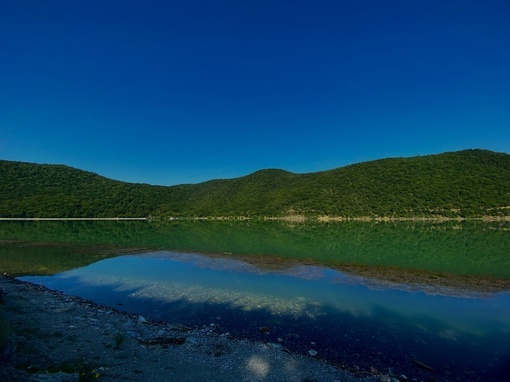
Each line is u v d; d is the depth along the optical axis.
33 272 21.25
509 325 11.99
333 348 10.12
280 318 12.86
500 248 33.16
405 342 10.55
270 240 43.03
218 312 13.56
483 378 8.37
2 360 6.11
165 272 21.50
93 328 10.41
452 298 15.43
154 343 9.69
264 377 7.96
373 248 33.78
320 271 21.69
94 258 27.12
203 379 7.47
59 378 5.34
